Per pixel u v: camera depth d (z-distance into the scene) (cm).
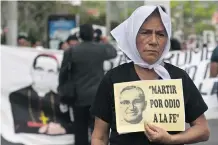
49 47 2484
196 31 5662
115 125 311
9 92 845
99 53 768
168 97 304
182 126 303
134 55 311
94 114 320
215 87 884
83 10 5662
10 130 836
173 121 303
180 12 5153
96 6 5834
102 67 776
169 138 296
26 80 853
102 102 318
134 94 305
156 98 304
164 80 305
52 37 2519
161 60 314
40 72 859
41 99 856
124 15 5291
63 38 2516
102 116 318
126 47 314
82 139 777
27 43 1386
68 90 762
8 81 845
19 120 843
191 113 318
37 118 852
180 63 912
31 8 4566
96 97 321
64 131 858
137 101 304
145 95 304
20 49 854
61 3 4978
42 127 852
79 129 774
